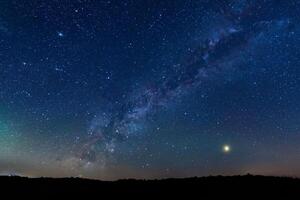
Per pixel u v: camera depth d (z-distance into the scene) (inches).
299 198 470.0
